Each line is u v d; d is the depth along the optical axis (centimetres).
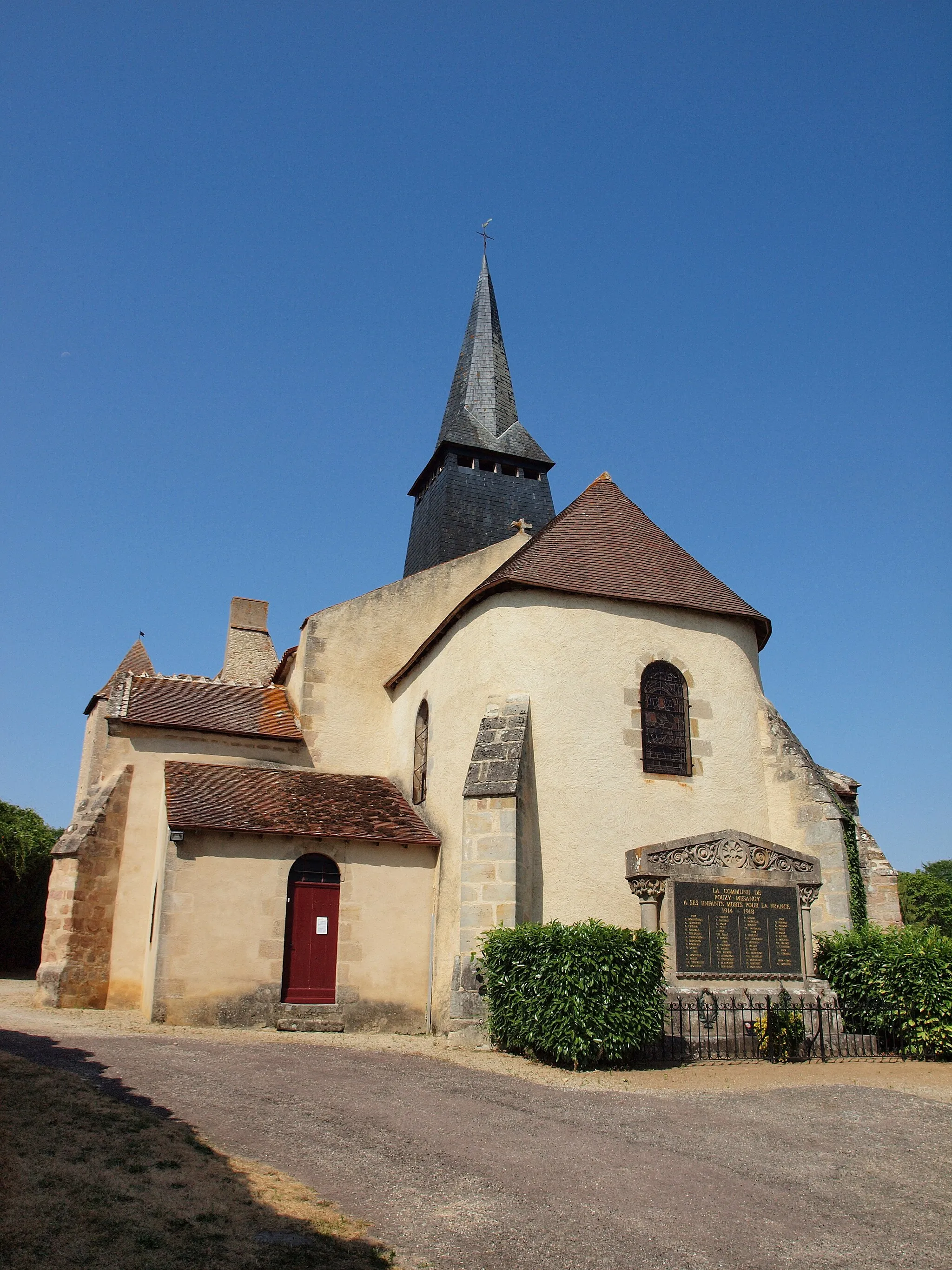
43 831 3195
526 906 1444
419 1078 1068
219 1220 595
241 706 2120
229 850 1595
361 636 2194
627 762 1582
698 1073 1179
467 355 3456
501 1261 580
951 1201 718
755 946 1449
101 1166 658
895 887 1930
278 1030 1530
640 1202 686
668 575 1770
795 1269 593
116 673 2809
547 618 1631
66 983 1695
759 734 1711
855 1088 1072
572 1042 1176
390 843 1686
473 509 3062
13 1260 507
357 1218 629
